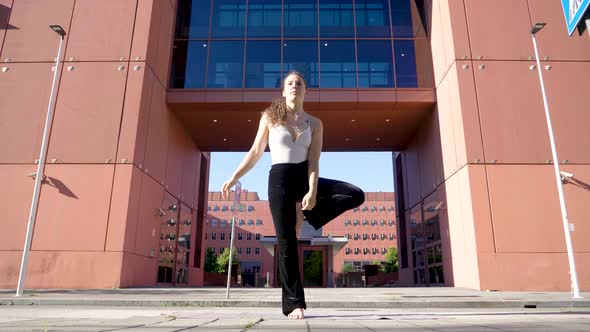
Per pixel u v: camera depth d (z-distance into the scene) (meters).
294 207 2.93
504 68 15.86
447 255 17.09
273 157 2.96
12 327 2.13
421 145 21.09
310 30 19.89
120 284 13.93
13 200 14.51
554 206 14.35
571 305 7.68
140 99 15.74
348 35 19.75
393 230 93.94
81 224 14.38
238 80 19.16
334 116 20.12
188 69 19.36
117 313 4.42
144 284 16.27
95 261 14.06
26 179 14.74
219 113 19.94
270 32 19.89
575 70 15.78
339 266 92.00
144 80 16.11
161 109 18.12
